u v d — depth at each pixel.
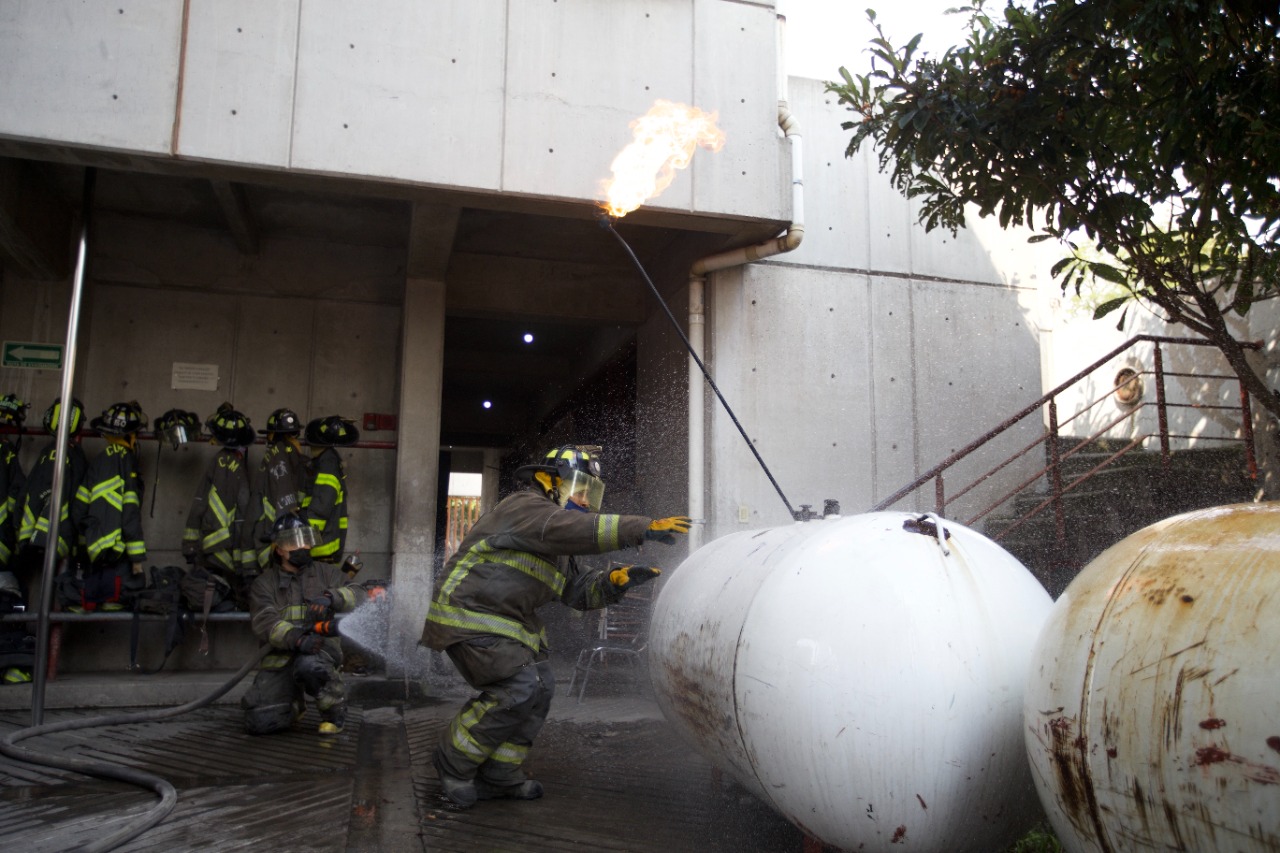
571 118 5.65
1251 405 6.37
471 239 7.54
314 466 6.75
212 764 4.21
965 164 4.57
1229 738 1.56
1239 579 1.69
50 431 6.19
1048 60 4.24
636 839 3.16
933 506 6.83
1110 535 5.75
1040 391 7.22
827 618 2.38
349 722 5.29
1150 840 1.70
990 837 2.33
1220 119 3.75
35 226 6.21
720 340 6.58
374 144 5.31
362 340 7.57
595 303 8.08
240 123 5.14
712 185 5.88
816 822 2.40
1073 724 1.86
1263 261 4.31
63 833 3.19
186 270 7.23
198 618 6.21
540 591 3.58
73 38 4.97
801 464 6.57
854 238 6.96
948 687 2.23
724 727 2.73
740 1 6.10
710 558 3.46
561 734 4.93
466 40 5.54
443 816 3.40
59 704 5.70
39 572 6.49
